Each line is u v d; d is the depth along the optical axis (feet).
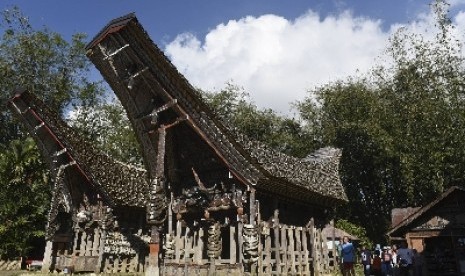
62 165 63.41
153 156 51.70
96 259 57.93
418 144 93.25
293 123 131.13
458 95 92.68
